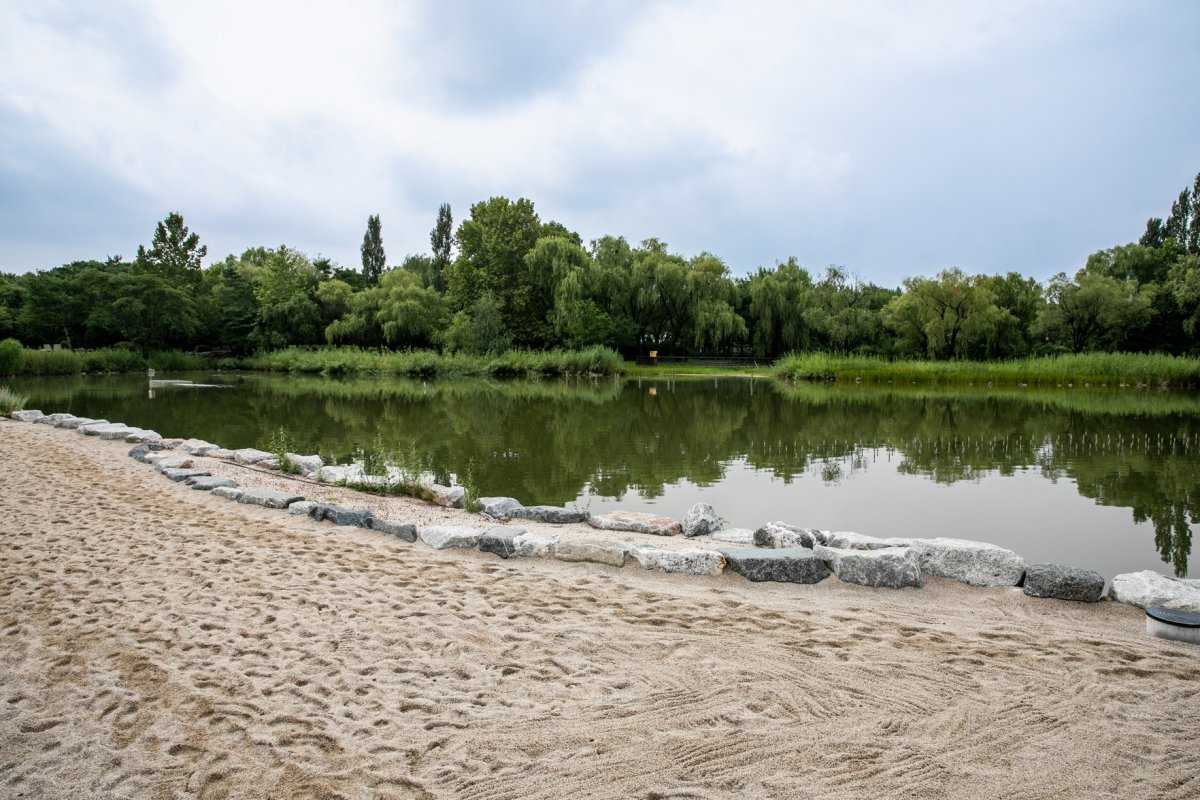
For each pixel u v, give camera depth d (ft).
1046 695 11.27
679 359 168.45
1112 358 110.11
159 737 10.23
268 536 20.79
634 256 167.53
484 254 171.83
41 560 18.15
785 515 27.48
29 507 23.82
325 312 186.70
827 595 15.90
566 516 23.15
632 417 63.77
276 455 35.24
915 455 42.06
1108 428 54.29
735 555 17.28
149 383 112.78
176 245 179.52
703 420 61.26
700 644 13.26
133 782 9.24
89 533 20.80
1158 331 138.92
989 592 15.99
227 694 11.41
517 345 163.94
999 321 147.95
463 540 19.85
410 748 9.95
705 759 9.65
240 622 14.28
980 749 9.82
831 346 157.07
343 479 29.40
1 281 160.56
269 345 170.60
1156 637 13.38
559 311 146.30
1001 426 56.18
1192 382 101.45
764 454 42.50
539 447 45.03
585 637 13.58
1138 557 21.98
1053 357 128.98
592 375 136.15
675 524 21.86
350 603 15.37
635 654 12.87
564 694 11.44
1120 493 31.24
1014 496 30.76
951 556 16.80
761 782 9.15
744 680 11.85
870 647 13.06
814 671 12.14
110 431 41.32
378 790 9.05
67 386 104.68
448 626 14.14
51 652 12.88
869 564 16.40
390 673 12.16
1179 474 35.58
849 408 72.54
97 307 153.48
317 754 9.82
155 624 14.10
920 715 10.72
